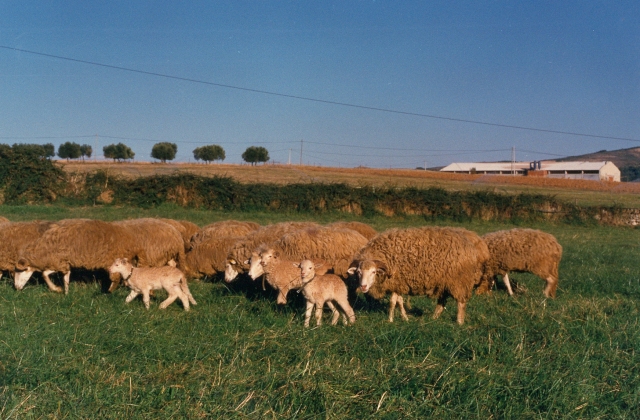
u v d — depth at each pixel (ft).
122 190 131.85
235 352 24.81
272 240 41.78
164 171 201.67
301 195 133.18
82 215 103.71
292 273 33.42
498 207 134.41
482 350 25.98
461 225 124.98
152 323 29.53
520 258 41.63
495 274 43.32
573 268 55.62
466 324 32.12
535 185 232.32
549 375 23.04
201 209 130.82
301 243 38.27
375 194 134.72
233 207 131.34
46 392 20.43
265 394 20.95
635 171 504.02
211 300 36.91
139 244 42.42
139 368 23.17
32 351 23.82
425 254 32.63
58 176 131.75
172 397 20.53
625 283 46.32
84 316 30.58
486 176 269.44
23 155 128.67
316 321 31.65
